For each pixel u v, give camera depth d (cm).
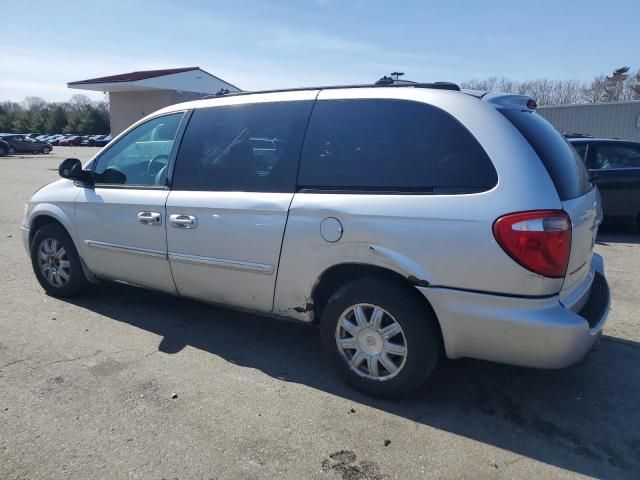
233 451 275
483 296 281
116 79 2734
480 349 293
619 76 5834
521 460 271
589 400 330
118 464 263
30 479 252
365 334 323
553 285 274
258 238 351
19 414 305
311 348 404
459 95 307
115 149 449
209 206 372
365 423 301
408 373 310
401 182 306
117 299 504
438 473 260
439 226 287
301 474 258
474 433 294
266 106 370
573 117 2305
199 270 388
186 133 404
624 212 840
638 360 385
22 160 3108
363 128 327
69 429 292
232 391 335
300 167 344
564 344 275
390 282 311
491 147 287
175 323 448
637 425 303
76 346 399
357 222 311
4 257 672
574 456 274
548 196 275
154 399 324
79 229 461
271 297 358
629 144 846
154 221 403
